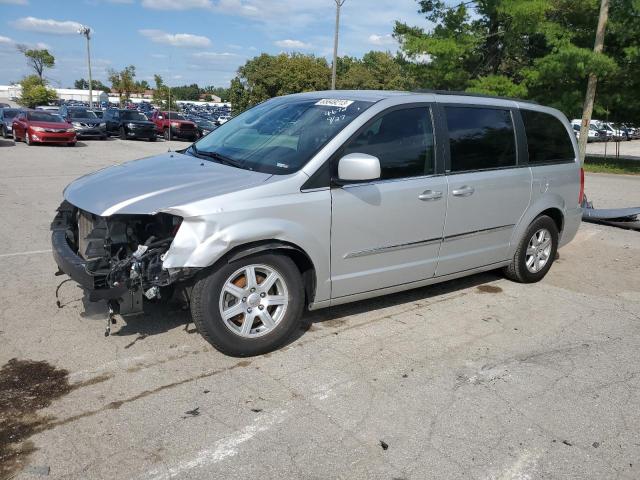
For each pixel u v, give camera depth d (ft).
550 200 18.89
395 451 9.75
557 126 19.48
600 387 12.22
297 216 12.70
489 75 75.20
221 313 12.30
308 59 174.09
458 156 15.94
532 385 12.19
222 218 11.80
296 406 11.00
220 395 11.30
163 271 11.75
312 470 9.18
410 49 73.87
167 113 103.40
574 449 10.01
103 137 87.40
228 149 15.05
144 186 12.76
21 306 15.53
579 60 64.44
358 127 13.76
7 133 83.97
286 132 14.55
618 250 25.07
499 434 10.36
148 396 11.18
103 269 11.78
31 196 33.42
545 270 19.63
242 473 9.06
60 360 12.49
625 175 64.80
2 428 9.98
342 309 16.14
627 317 16.57
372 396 11.48
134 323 14.46
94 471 8.97
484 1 74.08
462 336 14.65
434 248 15.72
